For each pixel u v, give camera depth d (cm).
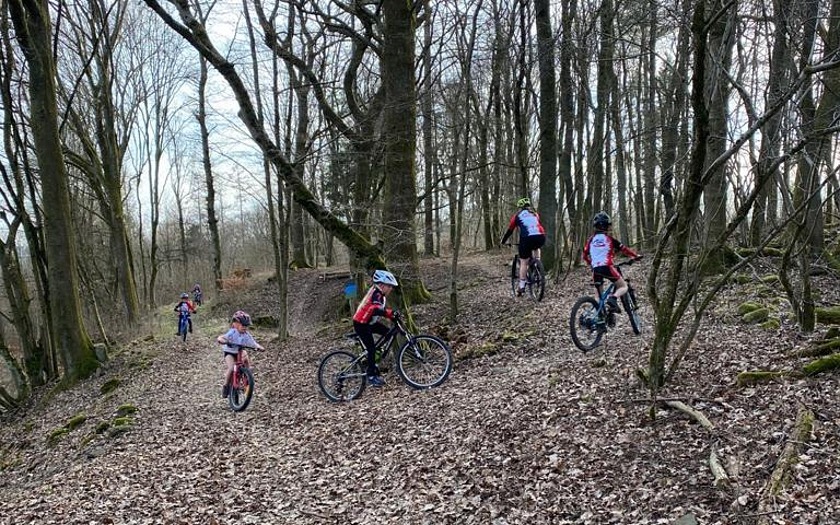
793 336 642
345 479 599
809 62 484
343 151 1294
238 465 688
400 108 1251
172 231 4666
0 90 1515
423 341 856
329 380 879
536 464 523
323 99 1404
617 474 474
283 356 1363
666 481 445
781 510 371
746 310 772
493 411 665
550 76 1582
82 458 867
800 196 673
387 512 515
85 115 2416
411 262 1436
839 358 523
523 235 988
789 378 532
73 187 2533
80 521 598
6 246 1559
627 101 2064
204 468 696
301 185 922
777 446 434
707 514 391
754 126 429
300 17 1477
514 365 846
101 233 2908
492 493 500
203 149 2877
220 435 816
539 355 864
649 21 873
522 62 1359
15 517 659
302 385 1035
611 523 417
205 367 1398
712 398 543
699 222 594
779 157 433
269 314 2236
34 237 1561
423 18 1476
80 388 1416
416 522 488
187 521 561
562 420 589
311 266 3094
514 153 2627
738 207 519
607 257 782
